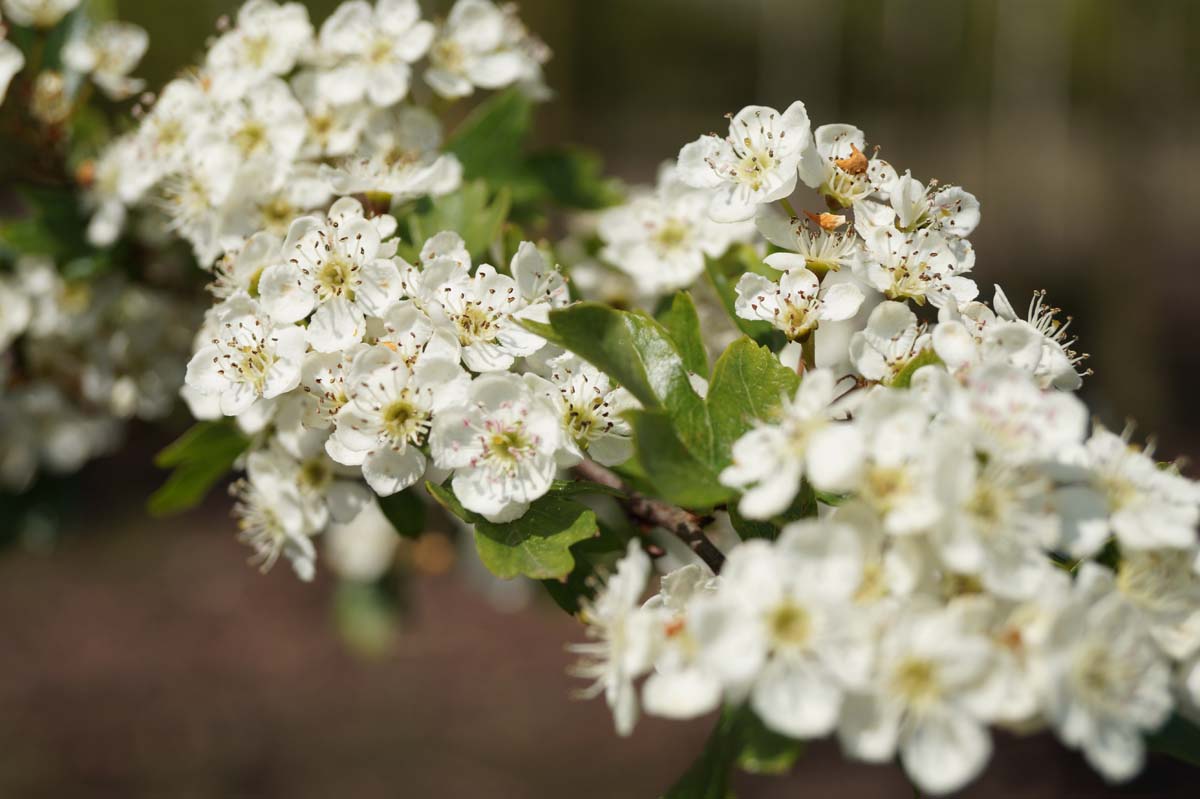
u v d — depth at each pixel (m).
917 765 0.33
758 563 0.33
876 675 0.33
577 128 1.44
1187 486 0.35
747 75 1.64
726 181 0.37
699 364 0.37
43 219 0.44
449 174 0.40
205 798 0.89
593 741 0.97
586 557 0.38
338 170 0.39
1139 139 1.19
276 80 0.40
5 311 0.45
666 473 0.35
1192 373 1.27
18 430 0.47
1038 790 0.85
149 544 1.24
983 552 0.33
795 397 0.36
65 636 1.09
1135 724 0.33
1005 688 0.33
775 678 0.33
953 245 0.37
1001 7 1.22
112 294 0.45
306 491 0.39
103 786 0.90
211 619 1.13
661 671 0.34
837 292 0.37
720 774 0.34
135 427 1.27
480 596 1.18
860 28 1.38
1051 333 0.38
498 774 0.93
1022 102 1.24
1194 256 1.66
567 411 0.36
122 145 0.43
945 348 0.36
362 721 0.99
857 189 0.37
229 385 0.37
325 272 0.37
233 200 0.40
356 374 0.36
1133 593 0.34
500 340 0.37
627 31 1.54
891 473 0.34
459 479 0.36
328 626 1.12
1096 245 1.24
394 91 0.41
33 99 0.44
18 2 0.44
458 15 0.42
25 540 0.48
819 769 0.91
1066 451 0.34
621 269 0.43
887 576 0.33
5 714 0.98
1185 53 1.13
